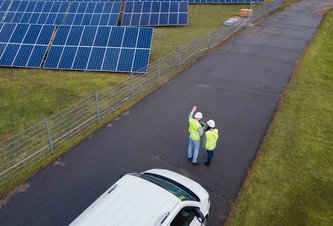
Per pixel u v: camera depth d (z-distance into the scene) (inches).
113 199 371.9
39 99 824.3
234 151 625.9
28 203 501.0
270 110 783.1
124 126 700.0
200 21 1582.2
